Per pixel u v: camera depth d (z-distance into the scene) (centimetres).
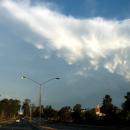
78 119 10569
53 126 7700
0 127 7038
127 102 8338
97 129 6631
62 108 13088
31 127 7106
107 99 9681
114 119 8619
